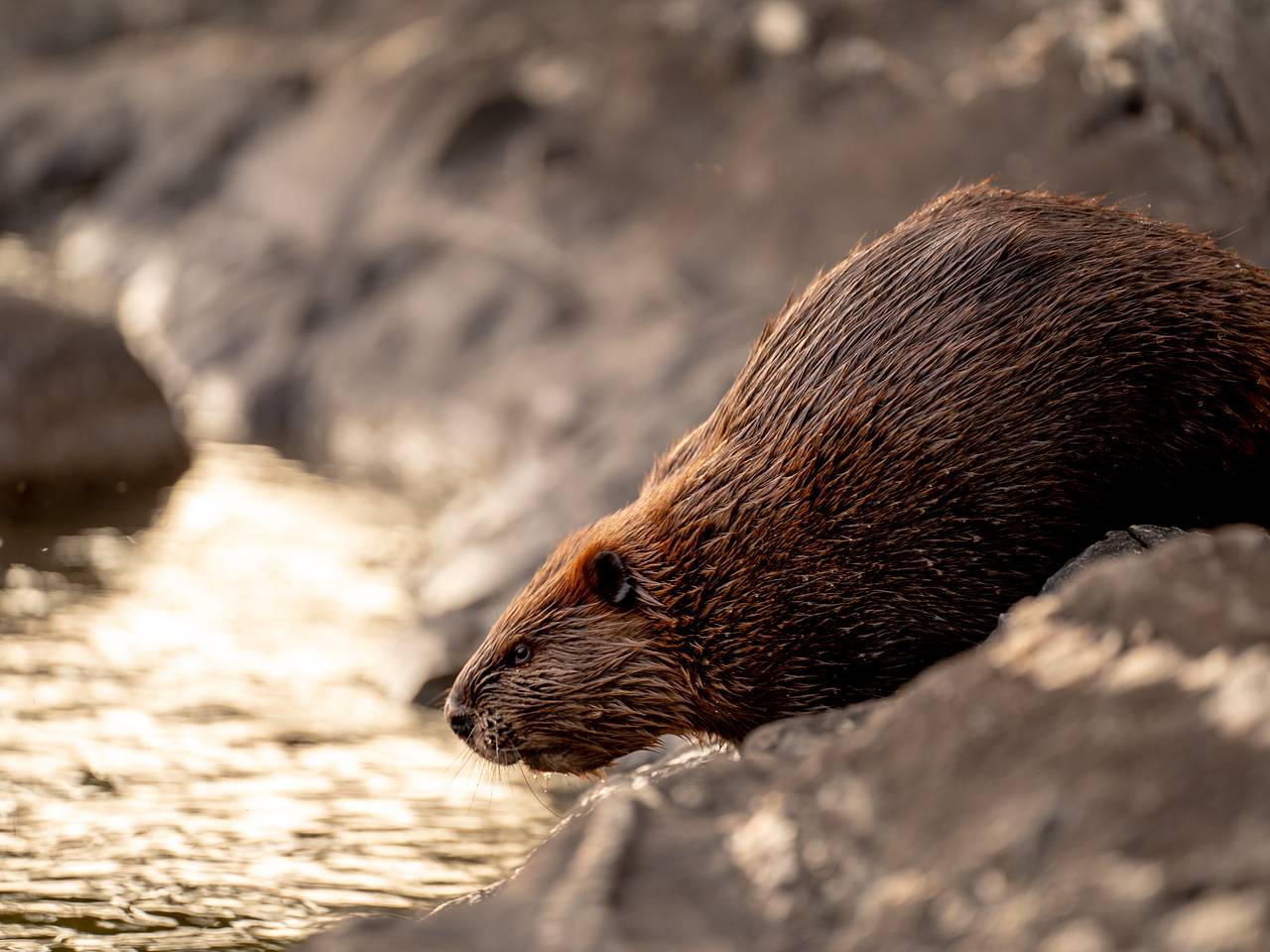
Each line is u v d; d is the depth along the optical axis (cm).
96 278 5900
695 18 5553
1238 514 2012
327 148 5750
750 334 4238
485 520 3466
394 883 2133
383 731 2775
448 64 5834
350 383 4947
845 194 4612
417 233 5281
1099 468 1895
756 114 5025
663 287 4681
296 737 2733
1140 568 1181
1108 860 1008
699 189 4906
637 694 2012
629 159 5116
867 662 1923
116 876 2133
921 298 1927
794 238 4609
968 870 1058
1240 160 3203
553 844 1272
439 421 4681
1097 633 1159
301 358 5088
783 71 5172
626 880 1170
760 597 1936
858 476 1897
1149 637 1130
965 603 1894
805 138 4856
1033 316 1886
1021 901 1019
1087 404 1875
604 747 2045
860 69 5016
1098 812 1036
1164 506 1952
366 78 5972
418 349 4916
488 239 5116
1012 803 1077
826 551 1911
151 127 6388
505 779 2552
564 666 2019
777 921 1105
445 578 3275
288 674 3050
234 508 4228
